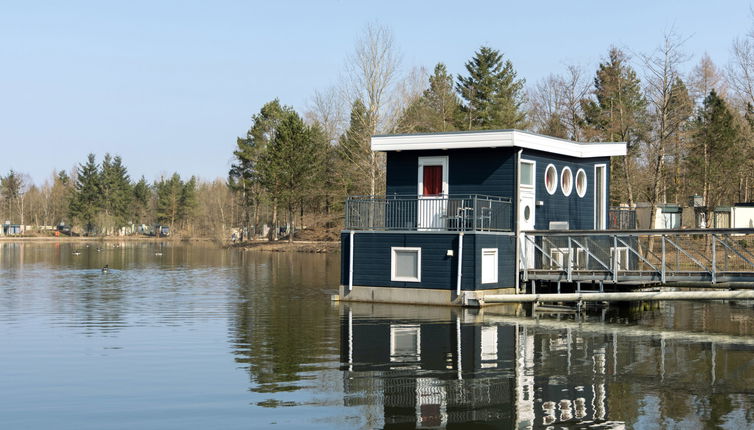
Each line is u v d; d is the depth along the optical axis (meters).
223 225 101.62
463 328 18.94
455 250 23.69
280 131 73.56
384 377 13.00
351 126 62.88
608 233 23.14
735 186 64.06
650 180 54.91
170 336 17.72
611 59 57.97
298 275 39.91
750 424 10.22
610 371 13.57
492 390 12.07
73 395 11.81
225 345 16.34
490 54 77.19
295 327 19.11
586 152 29.14
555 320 21.12
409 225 26.28
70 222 128.62
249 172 87.81
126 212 132.75
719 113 55.28
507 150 25.20
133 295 28.20
